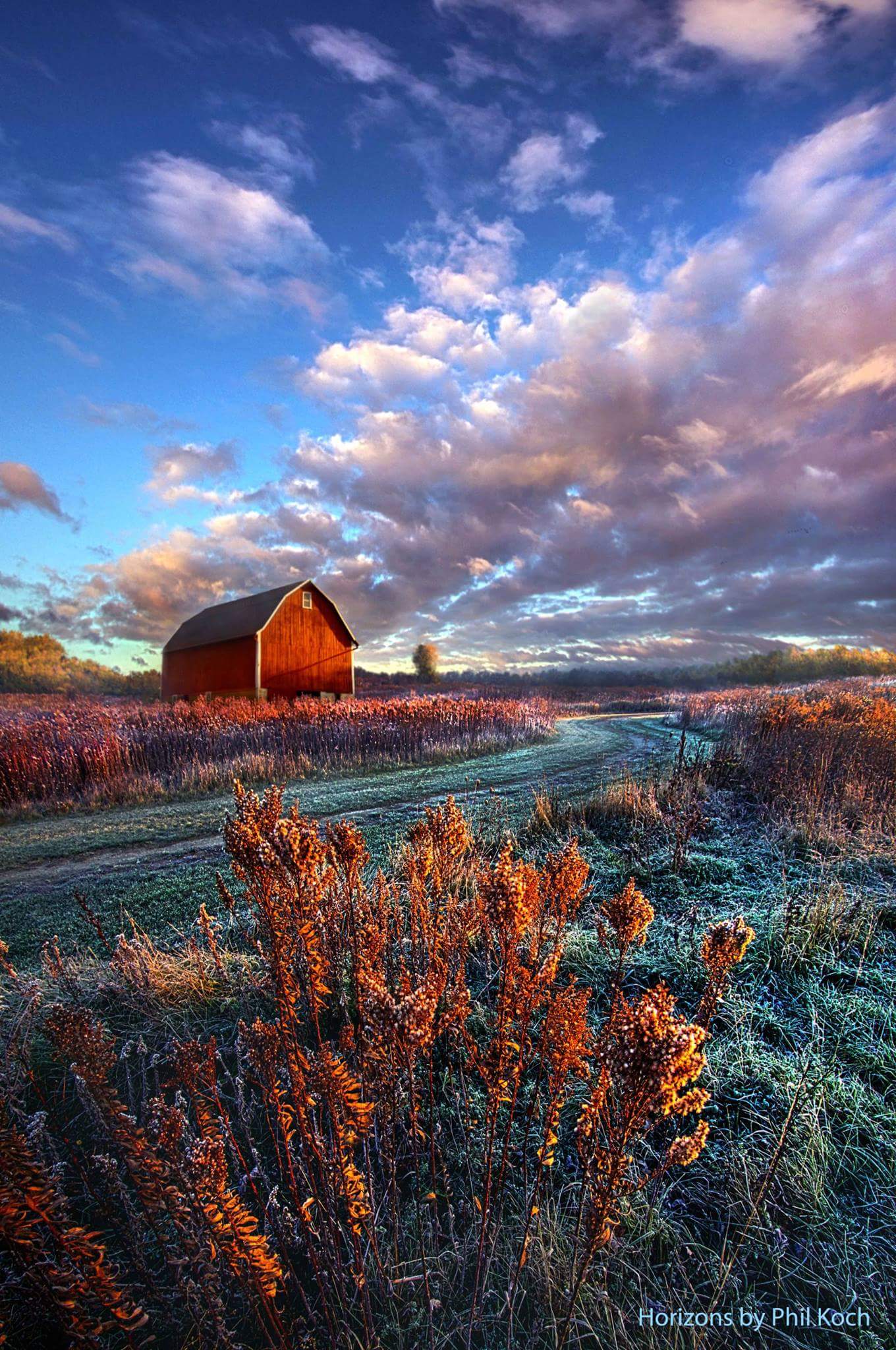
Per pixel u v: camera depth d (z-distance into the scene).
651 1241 2.36
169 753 13.61
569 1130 2.76
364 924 2.92
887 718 11.73
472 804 9.09
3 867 7.48
